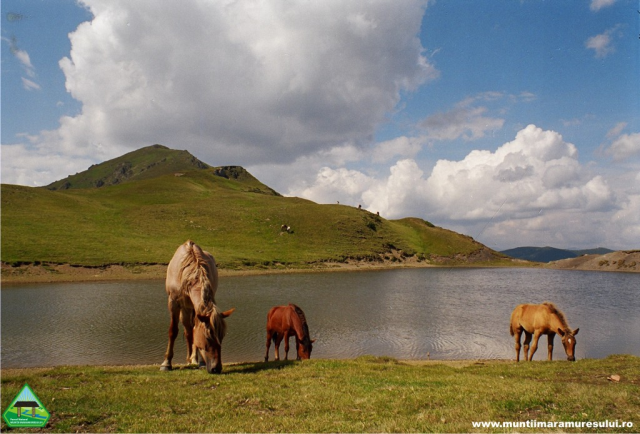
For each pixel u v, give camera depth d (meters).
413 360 16.89
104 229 71.06
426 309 31.62
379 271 75.88
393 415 6.64
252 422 6.32
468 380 9.20
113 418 6.47
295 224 98.38
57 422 6.29
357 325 24.70
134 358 16.53
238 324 23.73
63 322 23.61
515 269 92.06
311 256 78.81
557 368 11.55
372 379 9.09
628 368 10.88
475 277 67.44
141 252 58.62
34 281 42.53
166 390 8.03
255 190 171.12
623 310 32.81
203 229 83.88
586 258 97.56
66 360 16.16
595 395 7.41
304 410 6.92
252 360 16.58
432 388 8.24
